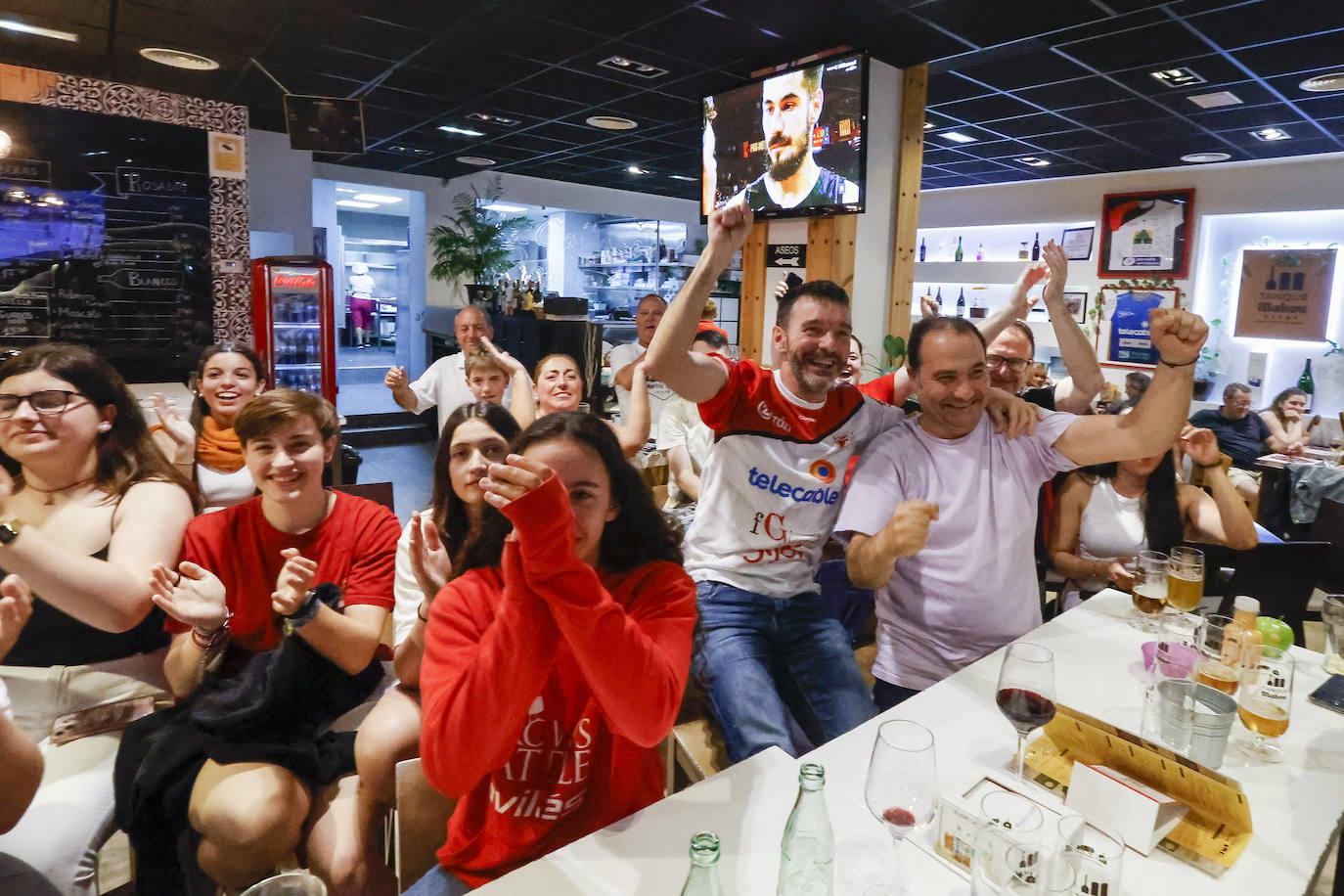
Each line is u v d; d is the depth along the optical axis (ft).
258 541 6.22
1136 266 25.85
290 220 26.37
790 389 6.82
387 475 23.50
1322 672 5.93
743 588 6.72
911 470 6.61
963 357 6.21
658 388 16.11
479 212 33.22
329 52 16.12
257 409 5.86
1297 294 22.93
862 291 15.64
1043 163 24.66
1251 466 19.01
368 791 5.51
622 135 23.79
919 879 3.49
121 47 16.10
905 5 12.30
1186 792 3.92
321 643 5.40
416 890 4.16
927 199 31.58
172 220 19.31
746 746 5.70
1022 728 4.14
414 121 22.67
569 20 13.70
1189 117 18.52
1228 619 5.94
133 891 6.43
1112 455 6.21
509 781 4.13
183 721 5.62
